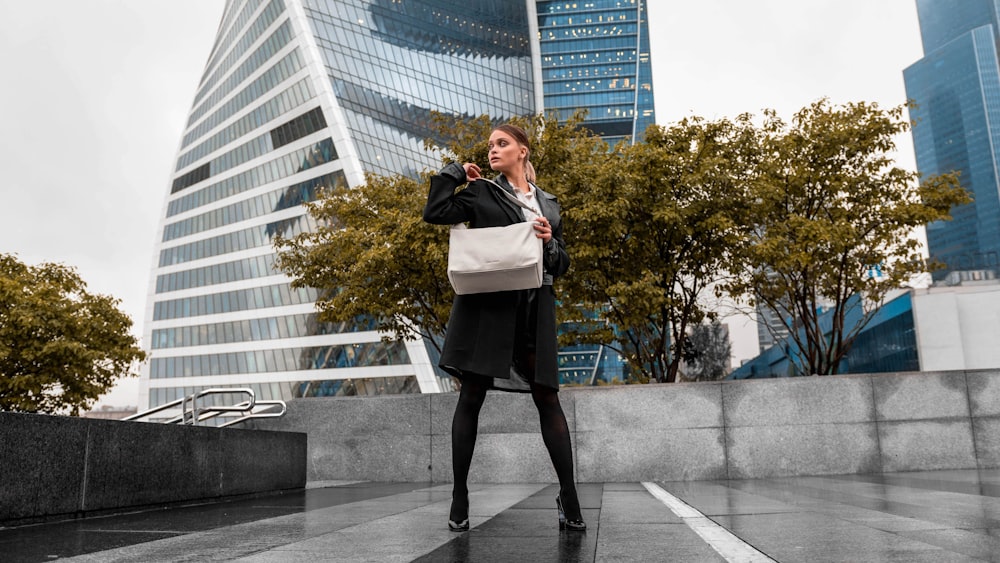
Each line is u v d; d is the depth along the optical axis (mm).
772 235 11227
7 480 3520
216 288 77562
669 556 2143
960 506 3732
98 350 26438
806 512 3514
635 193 10719
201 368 76875
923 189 11656
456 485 3002
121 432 4340
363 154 66812
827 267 11492
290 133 70812
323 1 71062
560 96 134750
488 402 8656
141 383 81688
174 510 4469
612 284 10930
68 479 3889
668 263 11156
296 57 69500
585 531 2854
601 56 136250
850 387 8344
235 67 81000
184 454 4941
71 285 28109
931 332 33875
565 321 12250
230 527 3275
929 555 2078
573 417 8484
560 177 11734
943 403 8297
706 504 4203
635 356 12320
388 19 76188
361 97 69750
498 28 90188
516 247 2766
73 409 25609
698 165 11086
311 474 8977
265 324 72812
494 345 2854
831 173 11570
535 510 4043
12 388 23359
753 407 8336
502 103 87062
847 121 11664
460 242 2842
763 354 55812
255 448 5941
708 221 10656
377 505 4652
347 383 66562
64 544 2781
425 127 75312
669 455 8297
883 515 3301
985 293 34062
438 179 2893
